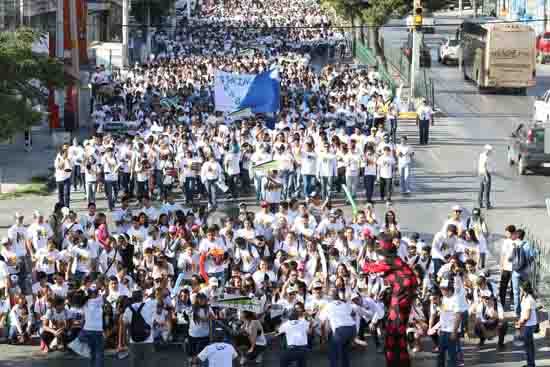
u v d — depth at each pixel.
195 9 131.62
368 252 21.33
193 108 41.00
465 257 23.00
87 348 18.53
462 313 18.70
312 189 32.50
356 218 23.69
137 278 21.19
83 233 23.41
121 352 19.38
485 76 59.19
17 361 19.70
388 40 94.06
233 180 32.97
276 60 63.12
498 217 31.03
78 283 21.00
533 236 27.00
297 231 23.61
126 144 32.62
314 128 35.19
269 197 30.27
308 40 83.06
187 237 22.73
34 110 30.31
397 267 12.01
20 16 50.38
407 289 11.89
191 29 93.81
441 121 50.41
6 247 23.47
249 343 19.19
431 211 31.86
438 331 18.98
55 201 33.56
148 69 57.22
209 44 79.31
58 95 49.94
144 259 22.06
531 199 33.56
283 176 32.12
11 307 21.25
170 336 20.03
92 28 80.56
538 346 20.50
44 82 30.89
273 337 20.50
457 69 73.94
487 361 19.66
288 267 20.88
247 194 33.88
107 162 31.44
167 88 49.91
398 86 63.03
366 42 84.56
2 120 27.97
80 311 20.27
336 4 69.56
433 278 22.36
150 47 80.56
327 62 80.00
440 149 42.75
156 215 26.30
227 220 23.72
